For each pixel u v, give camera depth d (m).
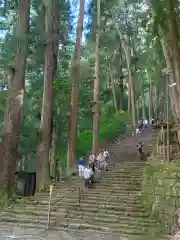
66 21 22.98
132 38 38.50
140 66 40.94
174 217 9.54
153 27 11.45
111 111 44.97
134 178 16.41
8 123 15.56
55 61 20.16
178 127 13.38
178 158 14.64
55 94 22.52
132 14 33.56
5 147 15.37
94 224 11.62
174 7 10.62
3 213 13.30
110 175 17.36
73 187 16.36
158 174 12.14
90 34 28.08
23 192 16.22
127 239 9.81
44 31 19.91
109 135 32.44
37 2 20.69
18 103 15.68
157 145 19.91
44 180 17.95
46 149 18.70
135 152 24.34
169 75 15.79
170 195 10.35
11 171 15.31
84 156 28.16
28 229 11.40
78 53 22.69
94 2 28.25
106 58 40.25
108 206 13.00
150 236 9.84
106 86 46.09
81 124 31.55
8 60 17.39
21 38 16.09
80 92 29.16
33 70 25.52
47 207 13.49
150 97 45.25
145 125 34.25
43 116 19.22
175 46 10.51
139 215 12.07
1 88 23.50
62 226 11.66
